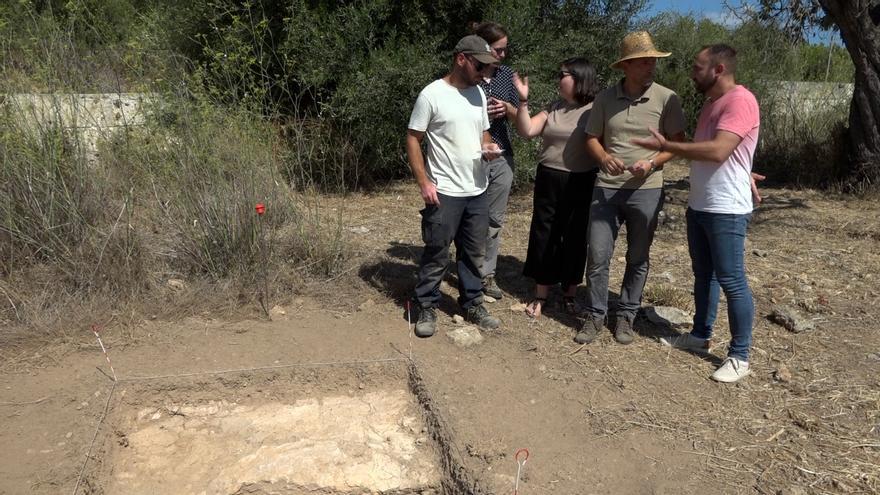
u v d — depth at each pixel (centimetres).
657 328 457
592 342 432
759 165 1038
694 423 345
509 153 469
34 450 311
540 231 455
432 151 410
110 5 671
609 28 924
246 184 507
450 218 413
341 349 413
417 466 324
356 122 853
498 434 333
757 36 1117
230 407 372
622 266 579
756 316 476
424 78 799
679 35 1275
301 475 310
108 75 582
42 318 413
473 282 445
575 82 426
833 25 920
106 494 298
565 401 365
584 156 435
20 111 489
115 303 436
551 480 301
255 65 852
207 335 424
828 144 949
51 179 467
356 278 512
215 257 485
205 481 309
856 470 305
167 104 553
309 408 373
